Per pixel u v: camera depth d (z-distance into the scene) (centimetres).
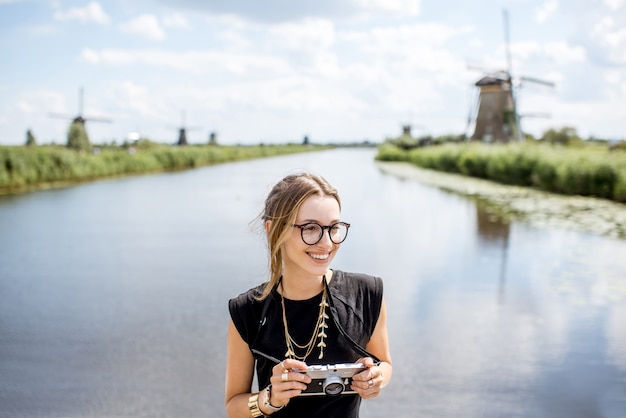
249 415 177
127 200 2230
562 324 654
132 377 512
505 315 690
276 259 179
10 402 464
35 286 857
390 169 4678
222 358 556
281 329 178
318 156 10188
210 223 1548
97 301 769
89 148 5341
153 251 1134
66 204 2078
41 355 567
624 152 2341
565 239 1221
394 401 466
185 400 469
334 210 175
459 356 559
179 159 5481
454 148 4100
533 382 499
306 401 174
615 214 1600
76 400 469
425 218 1591
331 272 186
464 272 921
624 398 465
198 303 753
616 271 917
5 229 1448
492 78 4509
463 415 441
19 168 3078
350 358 177
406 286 835
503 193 2359
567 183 2228
